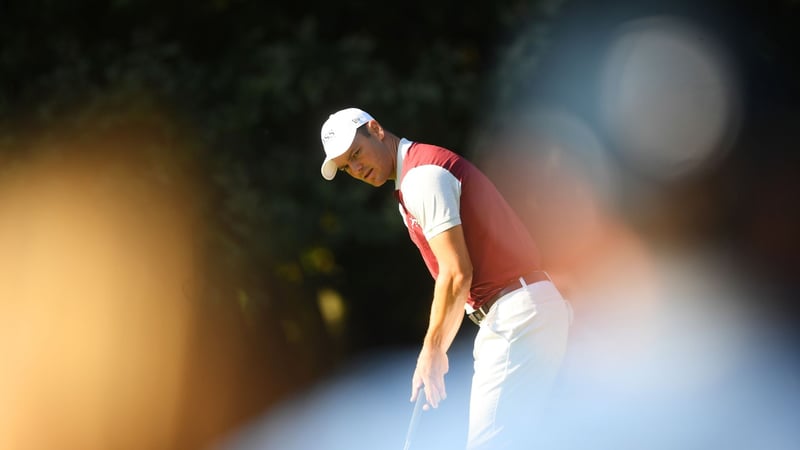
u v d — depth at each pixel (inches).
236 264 1173.7
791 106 1398.9
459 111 1343.5
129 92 1165.7
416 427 570.9
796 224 1378.0
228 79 1284.4
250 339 1217.4
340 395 1332.4
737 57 1362.0
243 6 1343.5
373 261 1439.5
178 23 1341.0
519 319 571.5
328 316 1430.9
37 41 1294.3
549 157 1318.9
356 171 586.2
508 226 580.7
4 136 1147.9
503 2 1382.9
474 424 574.9
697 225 1360.7
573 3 1328.7
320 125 1311.5
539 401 573.6
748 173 1370.6
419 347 1460.4
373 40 1389.0
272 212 1234.6
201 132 1202.0
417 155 577.0
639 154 1331.2
